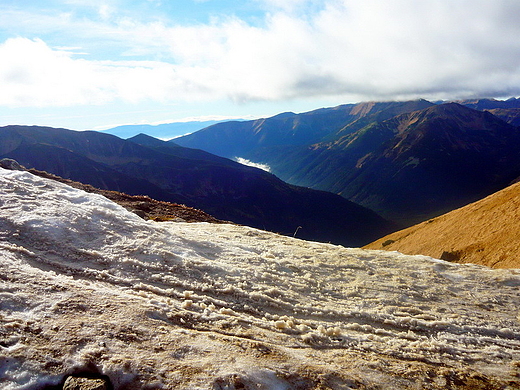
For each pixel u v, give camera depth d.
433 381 6.09
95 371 4.68
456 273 13.65
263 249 13.80
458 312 9.94
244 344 6.00
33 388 4.25
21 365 4.44
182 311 6.81
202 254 11.08
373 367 6.20
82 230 9.82
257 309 8.07
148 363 4.91
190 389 4.54
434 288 11.74
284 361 5.69
